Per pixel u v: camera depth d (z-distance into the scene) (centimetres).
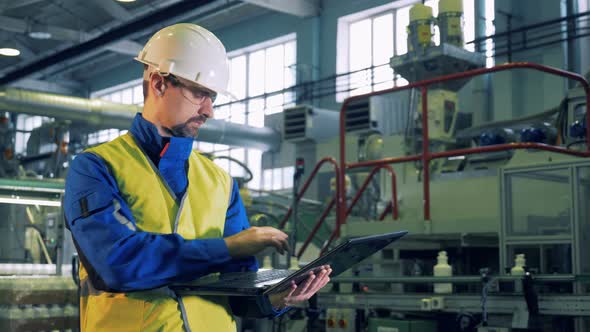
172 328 151
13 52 1170
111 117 1197
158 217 155
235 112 1650
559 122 514
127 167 155
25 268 509
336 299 516
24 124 2281
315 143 1141
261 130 1335
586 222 425
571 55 1043
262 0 1348
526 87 1076
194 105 162
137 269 142
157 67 161
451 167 634
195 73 161
